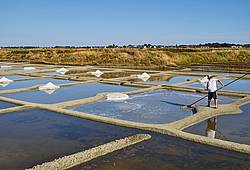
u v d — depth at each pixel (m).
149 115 10.06
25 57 44.91
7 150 6.77
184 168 5.78
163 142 7.19
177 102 12.15
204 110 10.14
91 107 11.30
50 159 6.27
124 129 8.33
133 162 6.07
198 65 35.84
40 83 18.14
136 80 19.47
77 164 5.96
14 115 9.95
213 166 5.85
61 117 9.68
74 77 20.45
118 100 12.63
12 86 16.91
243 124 8.87
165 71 25.78
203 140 7.09
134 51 40.53
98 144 7.20
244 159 6.15
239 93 13.61
